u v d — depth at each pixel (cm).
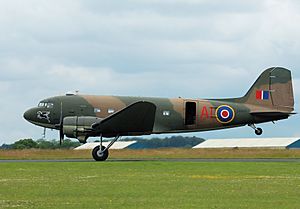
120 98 10931
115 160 10462
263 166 8319
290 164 8719
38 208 4288
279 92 11600
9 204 4466
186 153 13688
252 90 11600
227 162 9244
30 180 6219
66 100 10769
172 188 5484
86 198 4822
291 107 11600
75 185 5722
